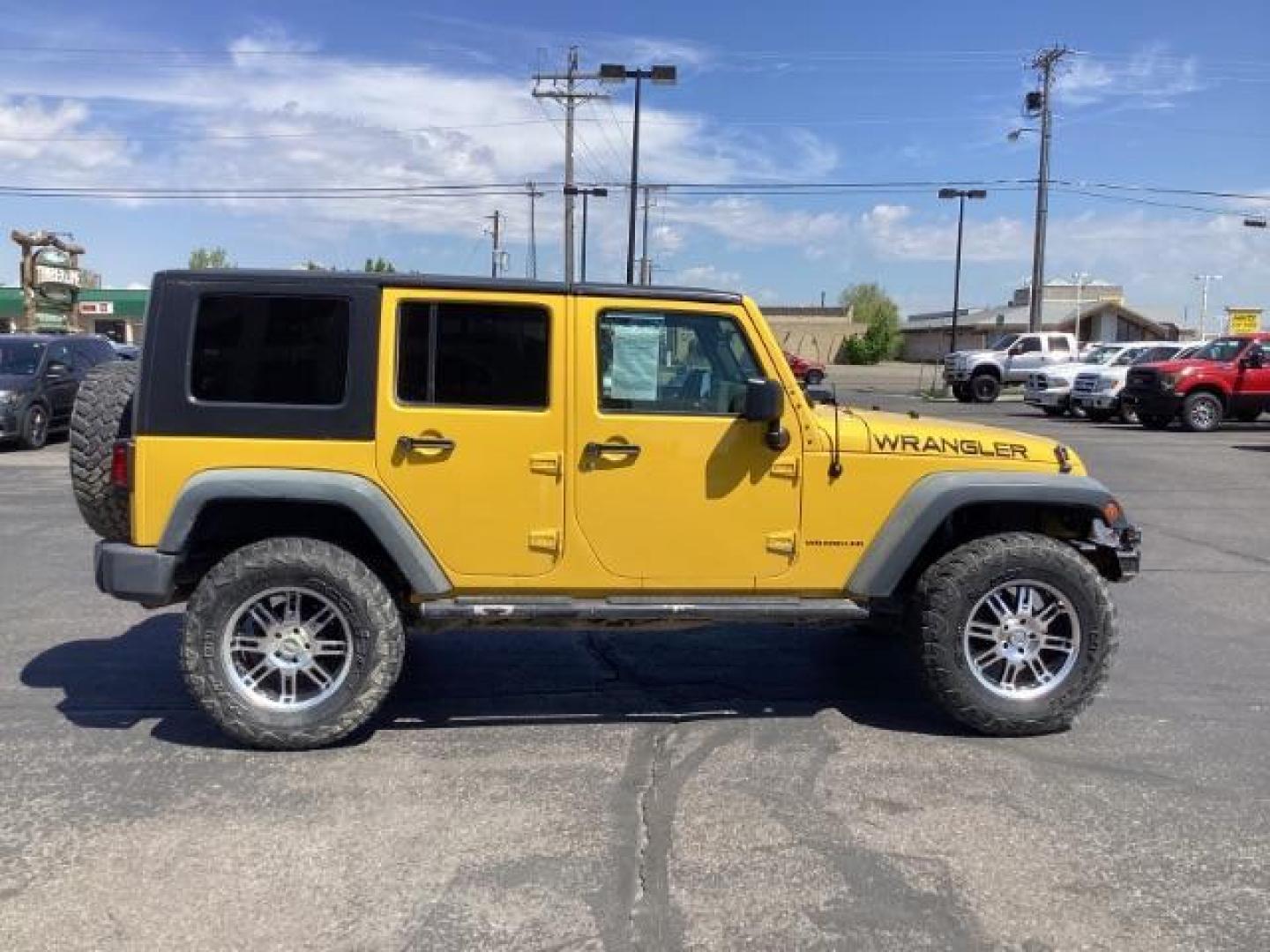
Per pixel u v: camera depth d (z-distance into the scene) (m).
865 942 3.31
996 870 3.77
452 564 4.84
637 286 4.86
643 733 5.09
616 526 4.89
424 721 5.23
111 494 4.86
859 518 5.01
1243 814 4.24
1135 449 19.03
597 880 3.68
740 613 4.93
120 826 4.05
